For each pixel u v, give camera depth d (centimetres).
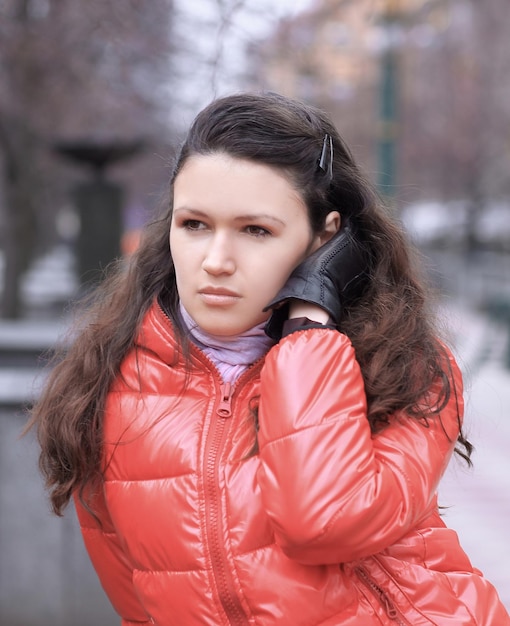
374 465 148
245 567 150
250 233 155
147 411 163
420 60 3070
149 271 175
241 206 152
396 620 156
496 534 583
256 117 154
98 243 1004
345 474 144
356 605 154
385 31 1004
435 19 2544
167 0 930
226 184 152
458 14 2973
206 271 154
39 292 2180
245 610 151
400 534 148
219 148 153
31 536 365
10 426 361
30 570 366
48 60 1059
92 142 984
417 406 158
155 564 157
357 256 165
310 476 143
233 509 152
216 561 151
